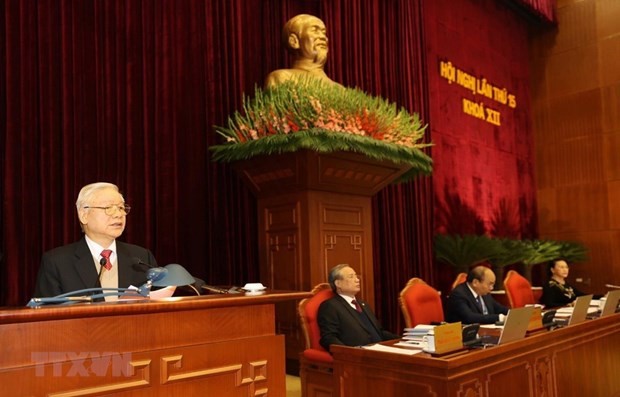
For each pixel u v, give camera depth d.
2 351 1.46
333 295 3.68
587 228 9.25
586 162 9.33
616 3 9.18
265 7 5.58
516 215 9.24
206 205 4.88
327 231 4.50
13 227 3.75
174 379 1.71
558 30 9.77
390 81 6.98
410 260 7.01
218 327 1.85
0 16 3.86
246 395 1.88
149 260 2.45
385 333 3.72
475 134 8.59
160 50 4.73
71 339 1.56
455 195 8.05
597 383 3.82
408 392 2.67
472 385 2.64
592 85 9.35
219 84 5.06
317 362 3.31
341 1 6.43
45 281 2.21
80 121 4.17
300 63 5.11
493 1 9.29
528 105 9.90
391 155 4.46
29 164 3.88
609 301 4.20
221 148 4.46
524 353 3.03
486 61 9.01
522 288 5.79
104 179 4.28
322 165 4.34
